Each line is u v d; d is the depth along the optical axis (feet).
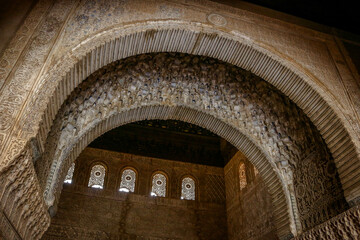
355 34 23.85
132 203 41.16
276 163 24.66
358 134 17.85
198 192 44.62
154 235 39.73
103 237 37.88
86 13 17.38
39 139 13.92
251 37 20.49
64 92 15.78
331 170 20.39
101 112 22.16
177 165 46.03
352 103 19.25
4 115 12.82
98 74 21.24
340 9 22.95
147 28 18.15
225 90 25.61
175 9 19.80
